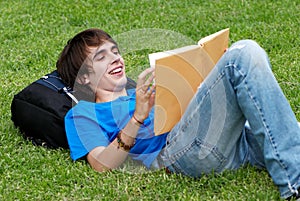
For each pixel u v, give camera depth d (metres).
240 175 4.05
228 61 3.79
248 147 4.18
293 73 5.94
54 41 7.04
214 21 7.51
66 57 4.50
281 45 6.70
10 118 5.16
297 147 3.75
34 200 4.05
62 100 4.56
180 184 4.04
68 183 4.19
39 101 4.59
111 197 3.99
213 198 3.90
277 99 3.75
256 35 6.98
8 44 7.02
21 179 4.29
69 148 4.57
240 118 3.90
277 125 3.74
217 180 4.02
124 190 4.05
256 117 3.76
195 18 7.60
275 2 7.95
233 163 4.10
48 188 4.15
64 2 8.16
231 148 4.00
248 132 4.15
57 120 4.52
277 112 3.74
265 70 3.75
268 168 3.84
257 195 3.85
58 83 4.66
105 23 7.57
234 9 7.80
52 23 7.57
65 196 4.06
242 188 3.97
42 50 6.76
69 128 4.37
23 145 4.73
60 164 4.43
